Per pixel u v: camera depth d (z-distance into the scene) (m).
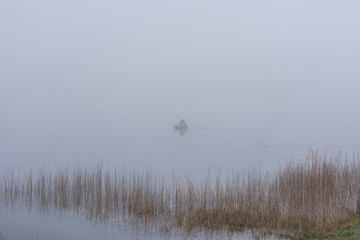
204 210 17.33
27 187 23.88
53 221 18.83
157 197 19.30
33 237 16.61
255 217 16.45
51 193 23.03
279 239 14.45
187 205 18.34
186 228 16.94
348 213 14.70
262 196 16.95
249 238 15.04
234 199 17.50
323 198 16.39
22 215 19.91
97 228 17.56
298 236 14.37
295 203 16.38
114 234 16.64
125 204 20.38
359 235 12.58
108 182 21.75
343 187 17.50
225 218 17.00
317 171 18.86
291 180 18.91
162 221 18.12
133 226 17.64
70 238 16.16
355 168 18.88
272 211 16.05
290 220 15.41
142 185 20.38
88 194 21.62
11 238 16.44
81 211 20.39
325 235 13.67
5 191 24.39
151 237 16.17
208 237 15.67
